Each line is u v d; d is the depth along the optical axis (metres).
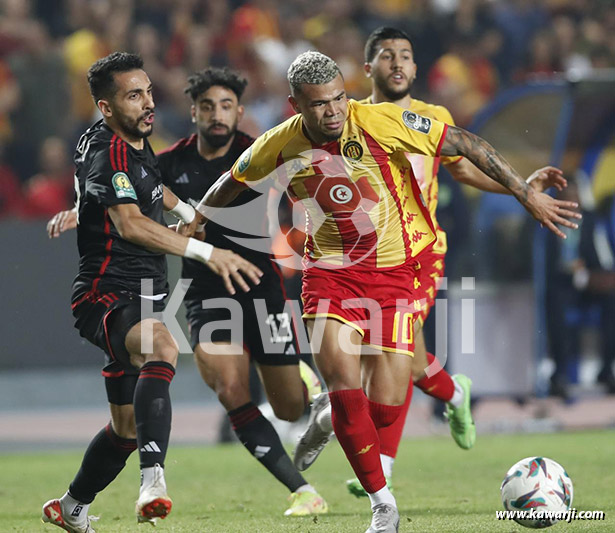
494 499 21.56
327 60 16.55
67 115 50.34
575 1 59.78
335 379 16.69
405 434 37.47
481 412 42.00
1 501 23.53
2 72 49.81
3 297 39.38
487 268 37.47
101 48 51.66
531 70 56.56
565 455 29.16
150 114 17.23
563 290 37.66
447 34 56.78
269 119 50.12
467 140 17.28
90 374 40.91
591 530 16.81
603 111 38.09
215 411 43.56
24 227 39.47
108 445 17.30
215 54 53.84
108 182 16.44
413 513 19.70
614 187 40.00
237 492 24.39
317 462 30.61
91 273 17.05
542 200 17.58
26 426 39.44
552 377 37.72
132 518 20.08
